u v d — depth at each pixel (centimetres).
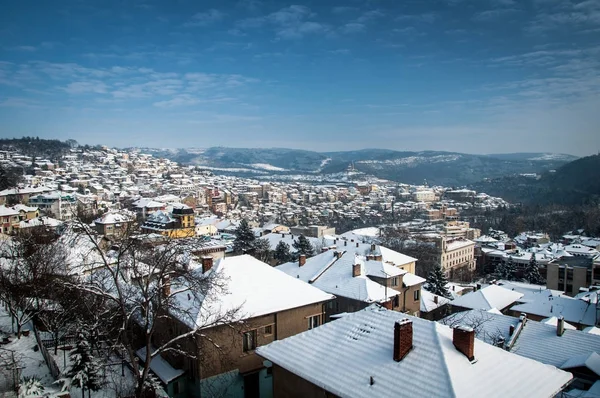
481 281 10388
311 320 2939
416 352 1623
